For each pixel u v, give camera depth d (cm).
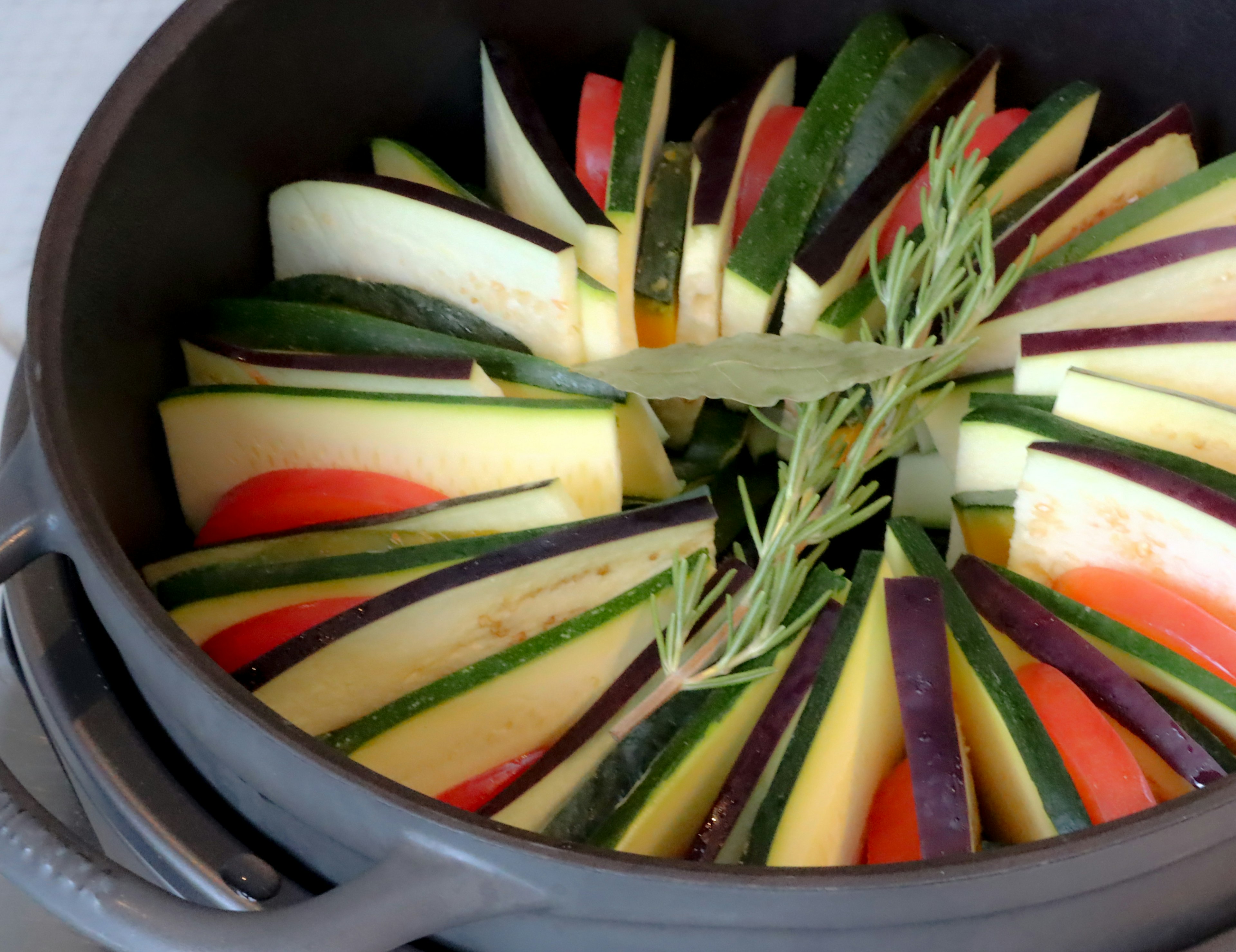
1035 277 34
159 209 34
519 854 22
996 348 35
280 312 35
